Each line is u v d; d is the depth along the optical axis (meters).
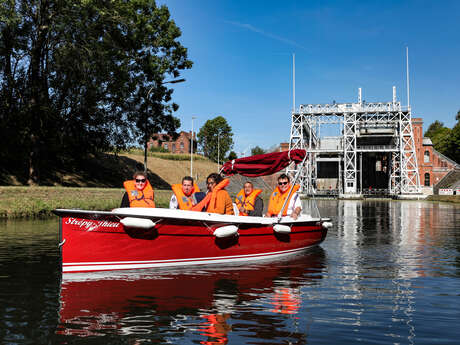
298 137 68.62
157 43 34.28
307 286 5.97
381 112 66.25
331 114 67.19
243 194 9.41
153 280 6.34
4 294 5.37
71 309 4.71
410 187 65.88
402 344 3.72
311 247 9.78
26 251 8.73
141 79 32.72
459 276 6.74
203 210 8.07
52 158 34.66
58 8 24.16
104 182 39.84
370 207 35.56
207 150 94.19
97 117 30.52
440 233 13.61
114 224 6.83
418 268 7.44
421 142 77.25
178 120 37.12
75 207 20.38
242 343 3.71
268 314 4.59
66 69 24.64
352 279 6.50
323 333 3.98
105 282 6.16
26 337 3.81
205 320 4.36
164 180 55.66
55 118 26.12
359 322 4.33
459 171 73.12
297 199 9.16
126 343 3.69
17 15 22.02
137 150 70.88
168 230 7.19
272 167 9.15
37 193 20.70
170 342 3.72
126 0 32.81
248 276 6.71
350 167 77.06
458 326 4.23
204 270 7.23
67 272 6.65
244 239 8.09
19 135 25.98
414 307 4.92
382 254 9.17
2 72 24.06
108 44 26.52
